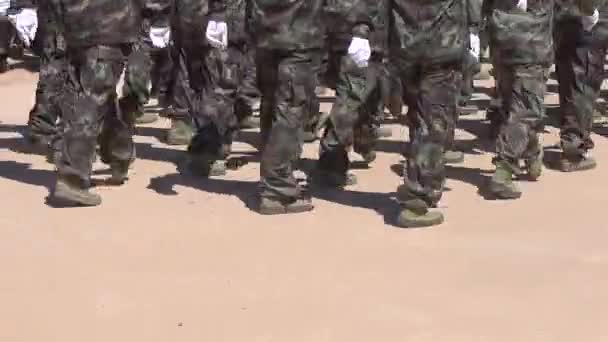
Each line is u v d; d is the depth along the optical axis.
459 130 14.92
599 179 11.78
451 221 10.00
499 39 10.96
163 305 7.76
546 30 10.94
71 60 10.38
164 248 9.11
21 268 8.57
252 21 10.09
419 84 9.68
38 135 13.35
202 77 11.88
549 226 9.83
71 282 8.25
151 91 15.56
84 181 10.47
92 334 7.22
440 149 9.74
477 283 8.26
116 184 11.45
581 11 11.63
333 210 10.40
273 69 10.13
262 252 9.00
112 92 10.48
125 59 10.58
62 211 10.30
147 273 8.45
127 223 9.88
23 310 7.65
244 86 14.21
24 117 15.99
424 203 9.76
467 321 7.46
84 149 10.40
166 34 12.17
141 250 9.05
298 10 9.87
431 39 9.48
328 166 11.36
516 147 10.87
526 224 9.90
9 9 11.56
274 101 10.19
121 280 8.30
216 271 8.51
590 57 11.88
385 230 9.69
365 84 11.20
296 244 9.24
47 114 13.23
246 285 8.17
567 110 12.07
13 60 21.70
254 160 12.80
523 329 7.32
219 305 7.76
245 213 10.26
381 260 8.80
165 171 12.16
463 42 9.64
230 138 12.14
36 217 10.07
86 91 10.33
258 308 7.70
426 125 9.70
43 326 7.36
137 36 10.74
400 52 9.63
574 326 7.38
